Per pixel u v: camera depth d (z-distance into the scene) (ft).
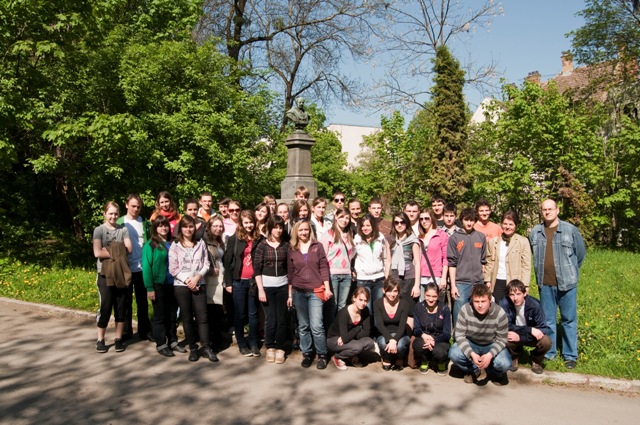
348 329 18.61
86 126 34.65
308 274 18.80
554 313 18.97
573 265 18.51
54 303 26.12
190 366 18.62
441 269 20.56
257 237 19.85
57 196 51.39
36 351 19.77
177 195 40.88
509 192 51.96
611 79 70.69
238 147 43.98
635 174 54.03
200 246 19.63
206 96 43.83
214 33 70.08
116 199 38.86
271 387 16.78
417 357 18.63
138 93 38.93
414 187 56.80
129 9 48.16
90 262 39.73
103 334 19.92
